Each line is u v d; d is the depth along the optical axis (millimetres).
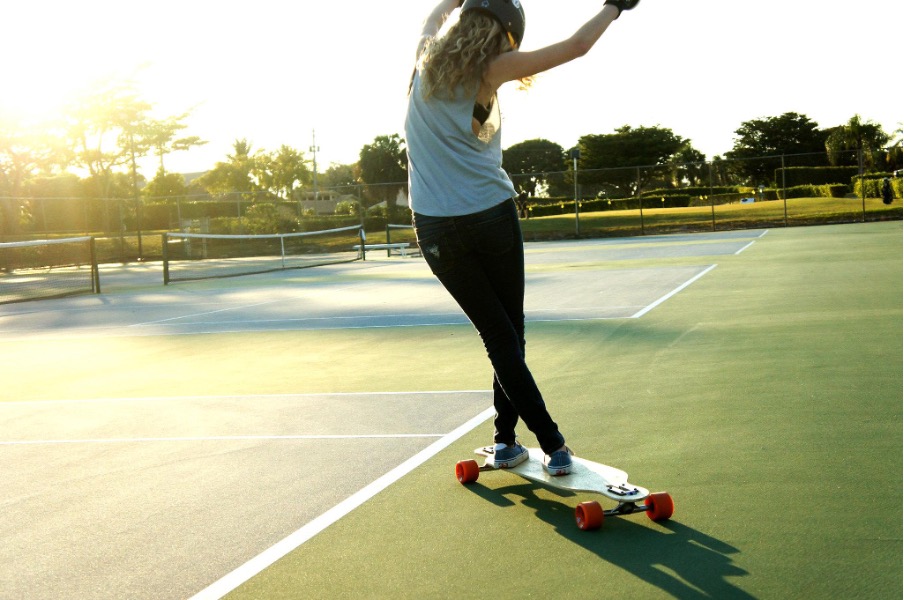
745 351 5781
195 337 8648
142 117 40188
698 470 3205
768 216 35062
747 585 2195
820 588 2156
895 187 35000
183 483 3414
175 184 68938
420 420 4355
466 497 3047
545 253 23203
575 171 34750
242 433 4266
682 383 4848
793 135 78938
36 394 5785
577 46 2711
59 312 12930
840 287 9844
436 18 3117
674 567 2332
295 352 7195
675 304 9008
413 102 2900
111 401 5379
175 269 25984
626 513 2682
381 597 2242
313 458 3703
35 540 2822
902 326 6465
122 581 2443
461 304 2936
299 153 80062
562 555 2459
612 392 4727
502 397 3068
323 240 36938
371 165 99438
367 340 7695
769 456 3324
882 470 3062
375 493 3145
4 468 3787
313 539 2697
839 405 4082
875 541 2424
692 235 30188
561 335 7078
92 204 36656
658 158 78688
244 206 38438
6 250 30812
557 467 2863
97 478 3551
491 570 2377
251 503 3105
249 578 2414
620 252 21531
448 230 2832
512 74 2740
